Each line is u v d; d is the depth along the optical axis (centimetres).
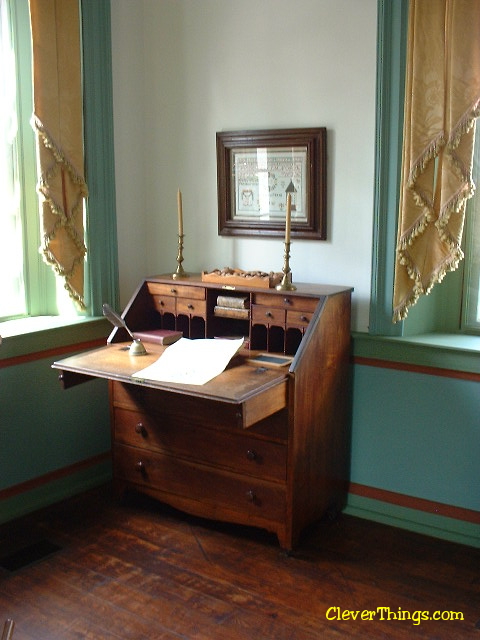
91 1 336
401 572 283
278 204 342
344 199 324
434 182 287
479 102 273
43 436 338
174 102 369
